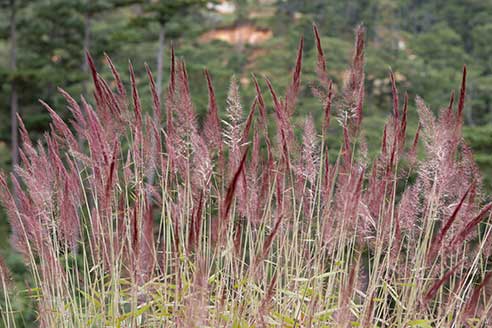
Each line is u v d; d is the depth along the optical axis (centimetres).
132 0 2138
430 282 246
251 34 3778
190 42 2861
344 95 242
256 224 245
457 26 3656
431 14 3784
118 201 257
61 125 248
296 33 3067
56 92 2303
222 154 237
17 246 247
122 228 236
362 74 242
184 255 236
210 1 2177
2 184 243
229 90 239
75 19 2453
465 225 239
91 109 237
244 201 235
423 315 250
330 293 241
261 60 2917
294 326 222
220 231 226
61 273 241
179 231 245
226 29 3772
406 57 2972
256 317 228
